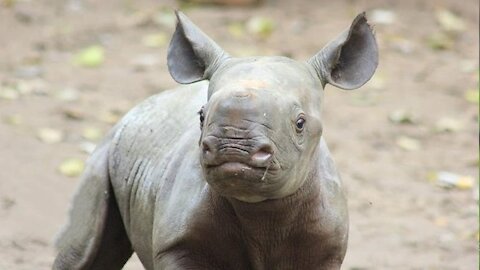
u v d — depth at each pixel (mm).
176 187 11039
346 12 27734
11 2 27578
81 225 12492
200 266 10875
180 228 10766
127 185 12062
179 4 28234
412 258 16406
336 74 10789
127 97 22844
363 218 17844
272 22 26812
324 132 21469
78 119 21531
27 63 24438
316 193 10562
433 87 23984
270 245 10734
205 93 11992
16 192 17938
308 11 27781
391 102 23141
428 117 22469
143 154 11969
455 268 16109
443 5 28234
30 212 17297
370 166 20016
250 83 9500
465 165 20281
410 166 20141
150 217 11570
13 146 19797
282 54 25031
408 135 21578
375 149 20828
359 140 21203
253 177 9141
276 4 28234
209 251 10828
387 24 27047
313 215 10625
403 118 22109
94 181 12492
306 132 9828
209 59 10742
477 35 26828
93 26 26625
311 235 10703
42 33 26141
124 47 25531
